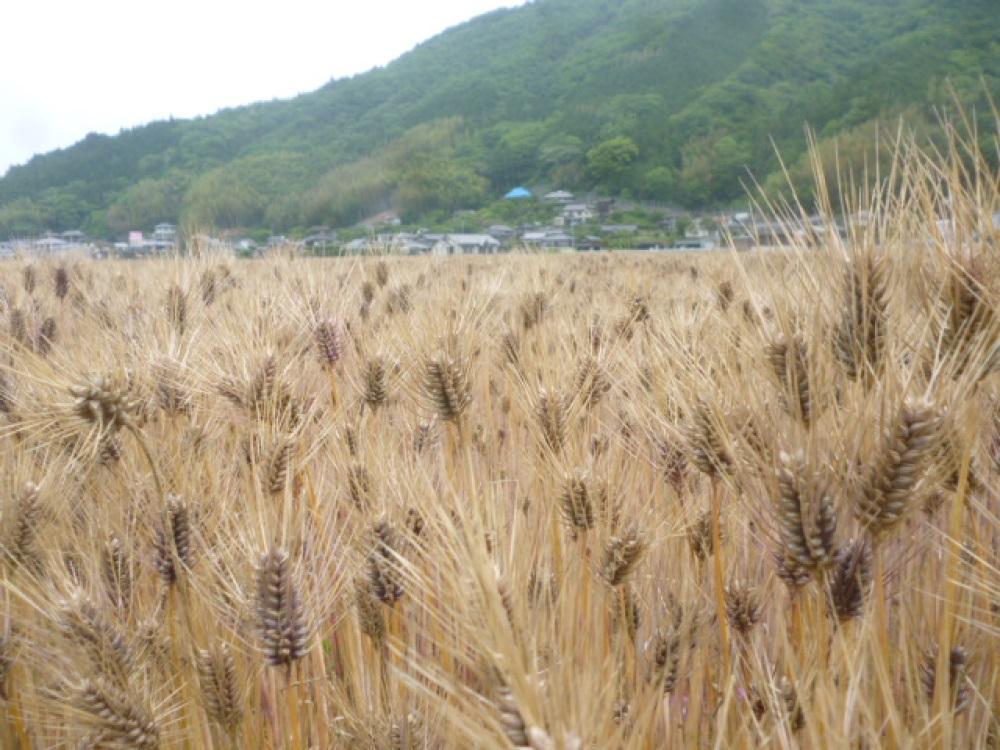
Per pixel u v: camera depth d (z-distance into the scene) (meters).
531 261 7.27
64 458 3.09
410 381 3.63
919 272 2.12
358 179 177.50
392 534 2.50
